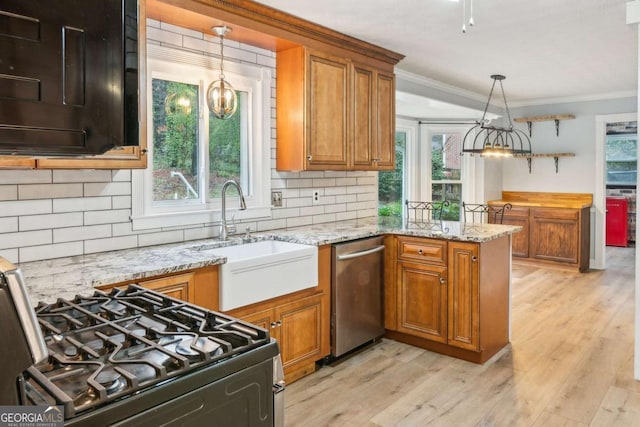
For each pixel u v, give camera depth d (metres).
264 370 1.05
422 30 3.33
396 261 3.39
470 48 3.81
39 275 1.89
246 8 2.75
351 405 2.54
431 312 3.23
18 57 0.72
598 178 6.17
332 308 3.02
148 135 2.69
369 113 3.71
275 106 3.37
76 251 2.39
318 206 3.80
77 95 0.79
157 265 2.10
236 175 3.24
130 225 2.61
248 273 2.43
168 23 2.72
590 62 4.30
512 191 6.96
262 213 3.34
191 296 2.19
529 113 6.68
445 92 5.40
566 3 2.83
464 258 3.04
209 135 3.05
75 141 0.80
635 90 5.77
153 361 0.93
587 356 3.21
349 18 3.07
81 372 0.89
